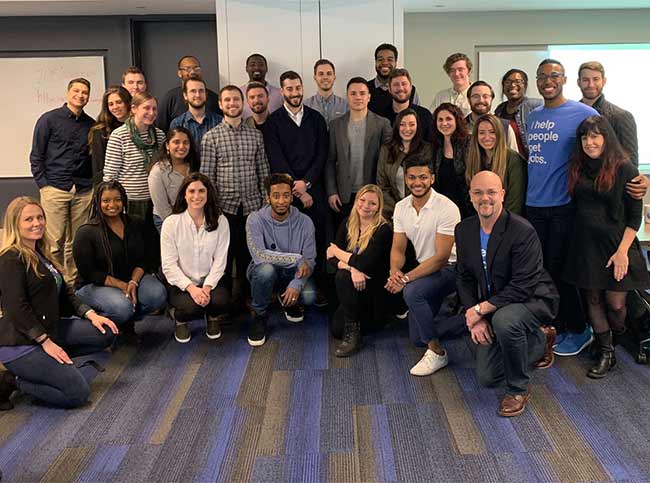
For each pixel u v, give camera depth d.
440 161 3.81
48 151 4.36
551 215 3.34
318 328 3.91
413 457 2.49
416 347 3.59
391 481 2.34
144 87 4.40
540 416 2.78
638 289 3.10
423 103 5.73
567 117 3.25
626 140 3.39
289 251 3.79
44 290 2.95
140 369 3.36
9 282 2.83
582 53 5.76
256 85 4.15
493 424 2.73
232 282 4.14
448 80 5.70
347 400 2.97
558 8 5.52
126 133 3.92
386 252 3.53
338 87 4.75
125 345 3.67
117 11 5.18
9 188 5.59
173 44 5.51
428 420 2.78
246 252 4.07
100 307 3.45
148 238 3.73
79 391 2.91
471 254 2.92
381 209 3.52
